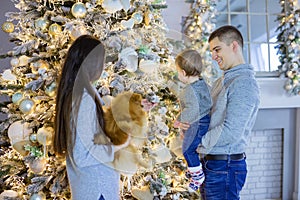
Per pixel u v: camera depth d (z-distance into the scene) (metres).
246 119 1.81
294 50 3.32
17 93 1.96
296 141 3.50
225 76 1.95
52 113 1.91
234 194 1.93
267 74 3.46
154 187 1.92
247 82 1.86
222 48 1.97
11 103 2.12
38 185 1.86
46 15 1.98
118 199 1.61
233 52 1.96
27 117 1.93
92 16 1.93
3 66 2.97
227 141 1.84
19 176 2.03
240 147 1.93
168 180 2.02
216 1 3.39
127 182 1.97
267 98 3.35
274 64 3.50
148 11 2.12
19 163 2.03
